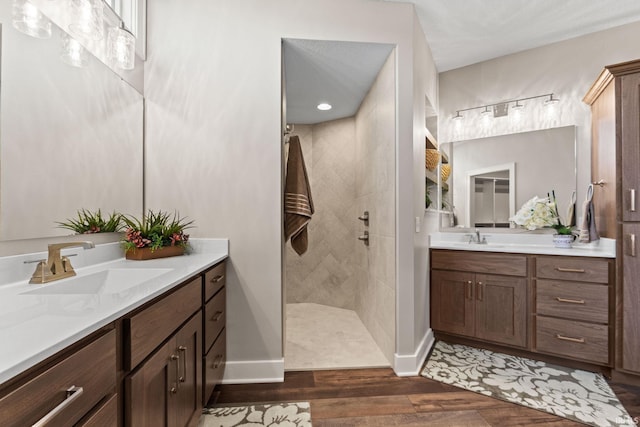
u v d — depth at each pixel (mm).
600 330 2080
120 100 1774
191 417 1365
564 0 2193
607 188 2246
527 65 2830
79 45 1454
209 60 2037
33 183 1244
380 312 2566
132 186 1885
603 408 1758
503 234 2863
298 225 2236
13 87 1159
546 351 2252
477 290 2500
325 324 3129
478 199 3014
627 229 1982
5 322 714
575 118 2631
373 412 1735
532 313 2305
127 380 867
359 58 2348
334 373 2172
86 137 1527
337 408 1772
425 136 2576
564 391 1935
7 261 1104
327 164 3773
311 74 2592
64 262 1222
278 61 2066
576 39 2633
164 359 1096
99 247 1570
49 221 1317
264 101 2059
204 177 2033
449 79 3205
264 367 2061
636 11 2311
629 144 1983
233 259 2043
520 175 2834
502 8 2273
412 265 2193
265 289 2062
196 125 2027
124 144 1811
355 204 3551
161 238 1779
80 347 687
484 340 2477
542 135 2754
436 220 3031
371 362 2320
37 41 1260
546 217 2629
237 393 1915
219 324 1850
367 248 3006
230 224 2045
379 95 2561
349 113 3529
